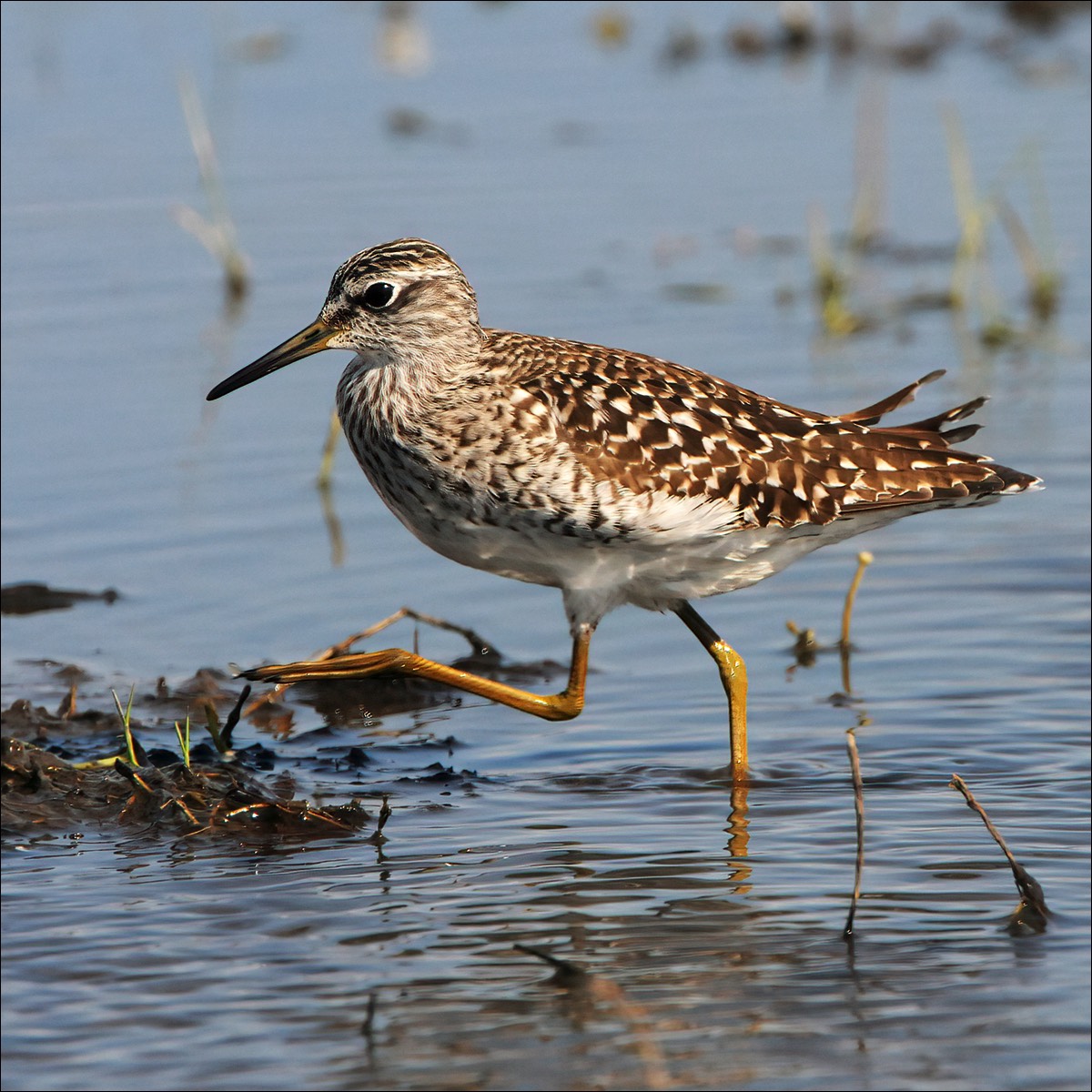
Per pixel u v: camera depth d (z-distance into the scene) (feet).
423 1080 24.53
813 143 71.10
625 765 36.01
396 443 33.91
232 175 67.36
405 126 72.08
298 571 45.88
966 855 31.19
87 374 54.90
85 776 34.81
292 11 83.30
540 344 34.78
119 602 44.14
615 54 80.74
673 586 34.96
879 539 47.73
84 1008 26.45
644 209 65.36
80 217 64.13
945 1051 24.97
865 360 55.93
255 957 28.02
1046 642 41.09
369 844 32.32
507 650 42.14
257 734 38.24
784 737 37.01
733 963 27.61
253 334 57.41
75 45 78.54
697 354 55.47
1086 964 27.27
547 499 32.94
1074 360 56.18
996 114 73.41
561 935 28.63
